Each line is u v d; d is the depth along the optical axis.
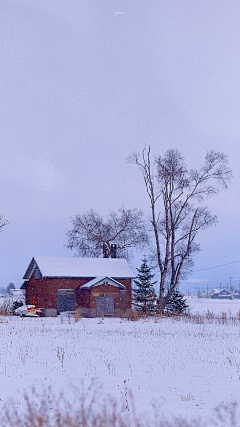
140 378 12.91
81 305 51.53
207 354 18.41
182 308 60.09
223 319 41.50
